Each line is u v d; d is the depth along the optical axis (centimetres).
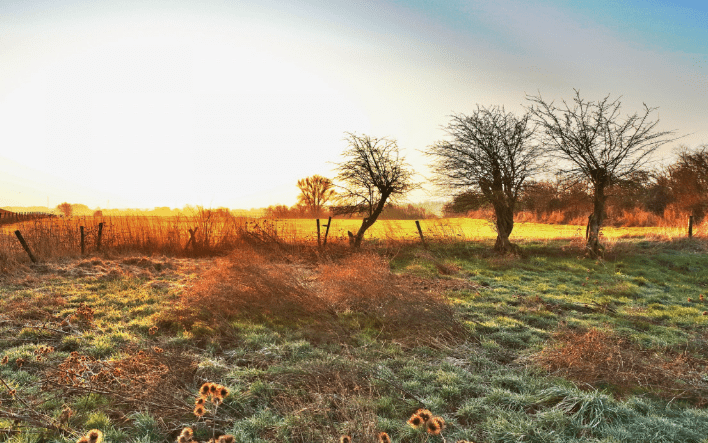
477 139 1931
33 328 730
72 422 436
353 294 918
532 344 714
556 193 2052
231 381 539
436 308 799
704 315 921
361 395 501
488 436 429
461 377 568
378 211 2045
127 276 1255
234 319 835
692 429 436
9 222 2673
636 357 622
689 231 2283
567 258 1820
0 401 459
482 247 2075
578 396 495
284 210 5956
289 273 991
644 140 1784
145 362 573
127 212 2489
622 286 1212
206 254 1820
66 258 1529
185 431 313
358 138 2036
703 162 3195
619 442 410
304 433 416
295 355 635
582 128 1838
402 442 412
